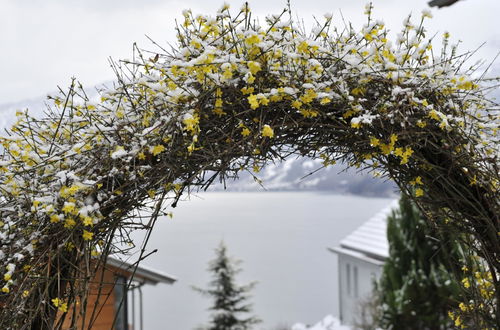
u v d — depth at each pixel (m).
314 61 2.22
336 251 16.81
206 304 32.75
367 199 145.50
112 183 2.19
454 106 2.35
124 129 2.22
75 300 2.21
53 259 2.15
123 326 7.59
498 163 2.45
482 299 2.65
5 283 2.19
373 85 2.35
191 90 2.20
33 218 2.21
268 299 33.44
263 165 2.39
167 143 2.21
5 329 2.15
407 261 8.03
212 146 2.26
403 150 2.38
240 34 2.26
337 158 2.53
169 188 2.19
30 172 2.31
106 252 2.26
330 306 31.33
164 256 50.78
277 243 61.03
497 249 2.51
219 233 71.94
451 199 2.50
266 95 2.15
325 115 2.30
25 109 2.38
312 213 110.44
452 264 2.79
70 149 2.26
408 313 7.73
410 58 2.39
